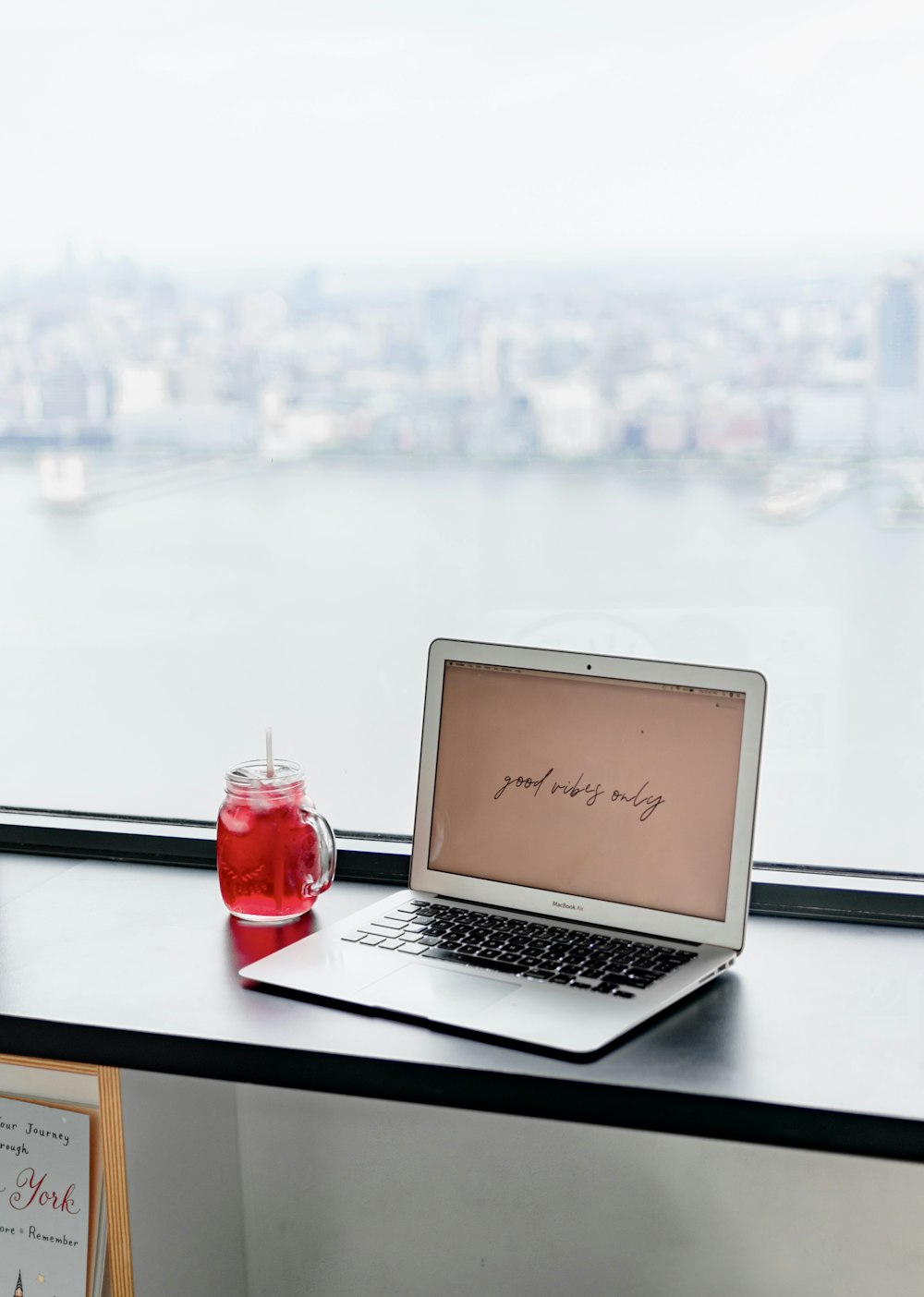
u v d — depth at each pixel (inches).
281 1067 37.9
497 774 47.3
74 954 45.2
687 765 44.2
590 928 45.3
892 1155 34.5
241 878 47.2
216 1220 52.1
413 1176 53.6
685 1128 35.5
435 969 42.2
